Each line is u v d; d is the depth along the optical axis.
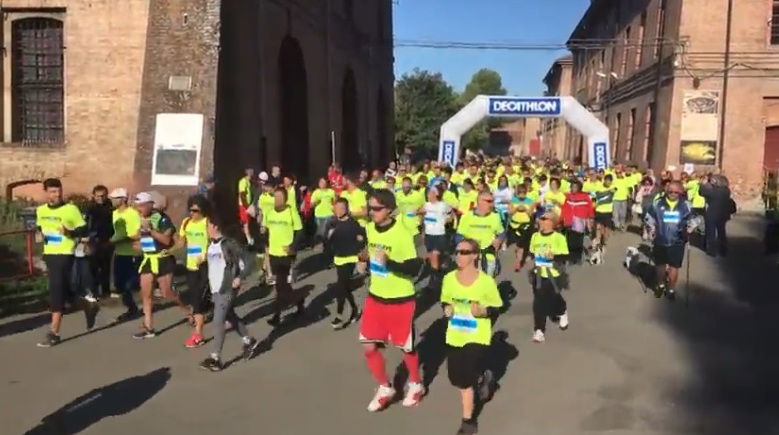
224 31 18.30
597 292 14.29
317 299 13.59
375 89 37.62
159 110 17.88
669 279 13.58
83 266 11.27
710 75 30.20
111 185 19.17
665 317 12.12
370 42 36.06
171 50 18.02
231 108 18.70
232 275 9.13
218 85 17.91
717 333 11.04
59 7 19.17
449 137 30.55
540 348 10.22
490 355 9.87
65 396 8.12
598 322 11.77
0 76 19.53
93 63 19.16
